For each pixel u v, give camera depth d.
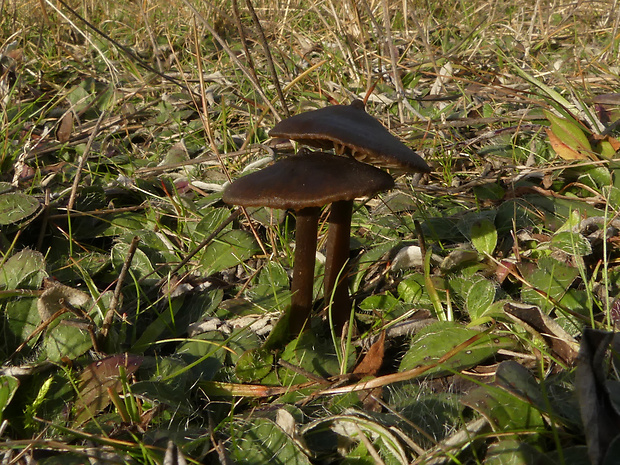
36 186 0.46
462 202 0.45
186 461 0.35
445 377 0.37
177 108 0.54
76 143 0.50
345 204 0.38
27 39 0.69
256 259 0.43
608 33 0.65
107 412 0.37
